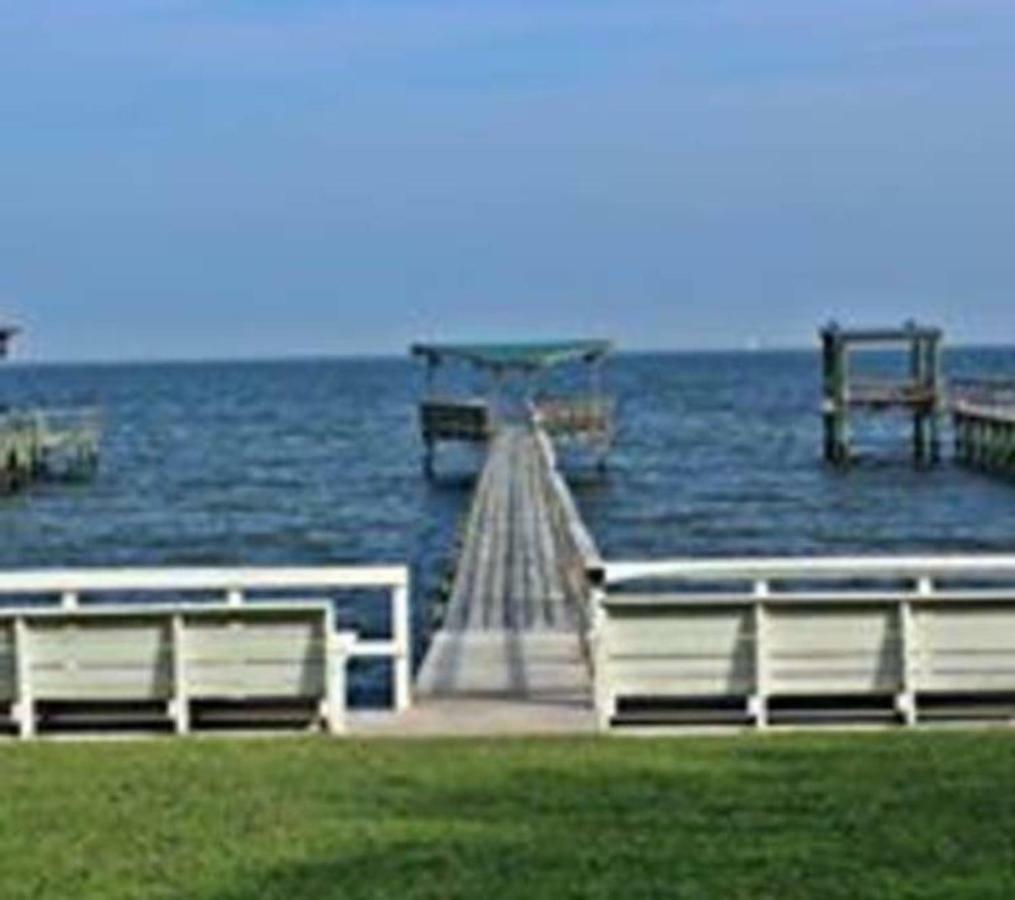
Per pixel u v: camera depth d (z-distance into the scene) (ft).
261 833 39.83
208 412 562.25
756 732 50.08
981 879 35.42
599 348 269.85
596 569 52.06
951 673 50.93
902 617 50.70
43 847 38.91
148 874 36.83
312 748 48.55
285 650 51.19
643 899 34.60
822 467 284.00
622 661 51.19
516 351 271.49
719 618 50.96
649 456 315.99
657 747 48.06
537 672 62.18
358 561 169.48
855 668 50.93
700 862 36.99
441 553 174.91
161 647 51.11
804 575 55.42
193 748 48.75
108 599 100.17
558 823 40.27
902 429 397.60
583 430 257.55
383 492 254.88
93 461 289.33
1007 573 53.01
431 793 43.19
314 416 524.52
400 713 53.72
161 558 175.94
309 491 257.96
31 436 267.39
